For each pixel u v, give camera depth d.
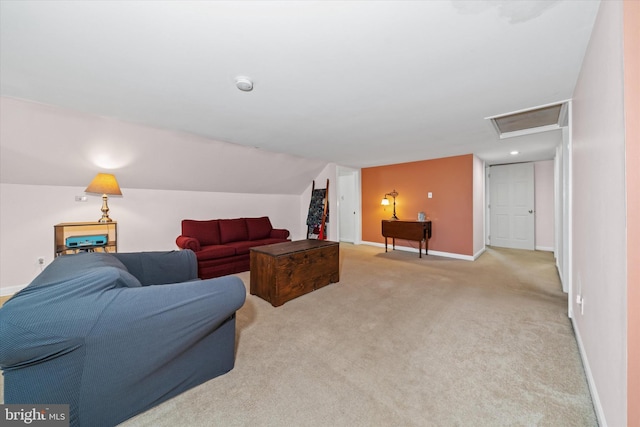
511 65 1.67
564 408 1.27
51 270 1.35
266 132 3.14
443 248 4.97
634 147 0.87
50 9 1.15
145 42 1.40
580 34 1.36
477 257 4.82
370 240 6.27
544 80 1.86
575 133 1.99
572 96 2.11
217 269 3.54
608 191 1.11
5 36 1.33
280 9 1.16
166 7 1.14
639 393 0.86
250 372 1.56
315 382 1.47
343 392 1.39
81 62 1.60
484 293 2.91
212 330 1.44
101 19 1.22
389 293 2.93
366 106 2.33
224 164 4.00
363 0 1.11
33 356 0.98
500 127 3.04
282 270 2.63
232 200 4.78
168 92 2.03
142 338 1.17
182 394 1.38
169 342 1.23
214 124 2.81
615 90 1.01
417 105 2.31
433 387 1.43
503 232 5.84
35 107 2.29
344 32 1.33
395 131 3.11
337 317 2.32
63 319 1.02
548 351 1.75
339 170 6.27
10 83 1.88
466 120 2.71
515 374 1.53
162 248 3.91
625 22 0.88
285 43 1.42
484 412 1.25
